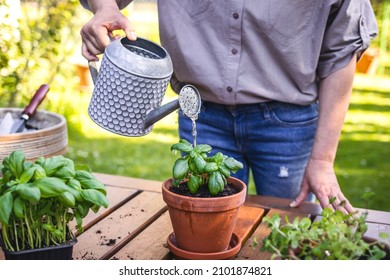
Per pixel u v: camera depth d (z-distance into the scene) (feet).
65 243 3.45
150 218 4.39
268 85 5.15
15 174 3.24
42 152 4.39
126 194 4.91
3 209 3.11
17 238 3.41
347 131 16.10
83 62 16.19
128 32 4.14
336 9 4.79
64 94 13.74
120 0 5.54
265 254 3.80
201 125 5.61
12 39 6.87
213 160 3.62
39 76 9.08
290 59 4.97
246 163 5.86
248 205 4.75
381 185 12.11
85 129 14.66
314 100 5.26
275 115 5.32
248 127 5.44
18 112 5.06
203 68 5.13
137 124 3.94
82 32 4.50
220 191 3.61
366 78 23.62
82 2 5.43
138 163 12.67
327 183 4.71
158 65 3.81
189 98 3.81
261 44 5.01
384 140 15.38
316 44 4.91
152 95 3.86
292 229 3.02
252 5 4.83
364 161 13.71
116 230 4.14
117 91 3.81
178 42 5.12
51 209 3.38
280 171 5.54
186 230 3.58
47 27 8.45
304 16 4.83
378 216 4.54
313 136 5.50
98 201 3.32
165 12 5.12
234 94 5.17
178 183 3.66
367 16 4.97
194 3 5.02
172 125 15.96
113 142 14.03
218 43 5.06
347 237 2.96
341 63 4.91
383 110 18.51
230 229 3.63
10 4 6.73
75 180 3.34
